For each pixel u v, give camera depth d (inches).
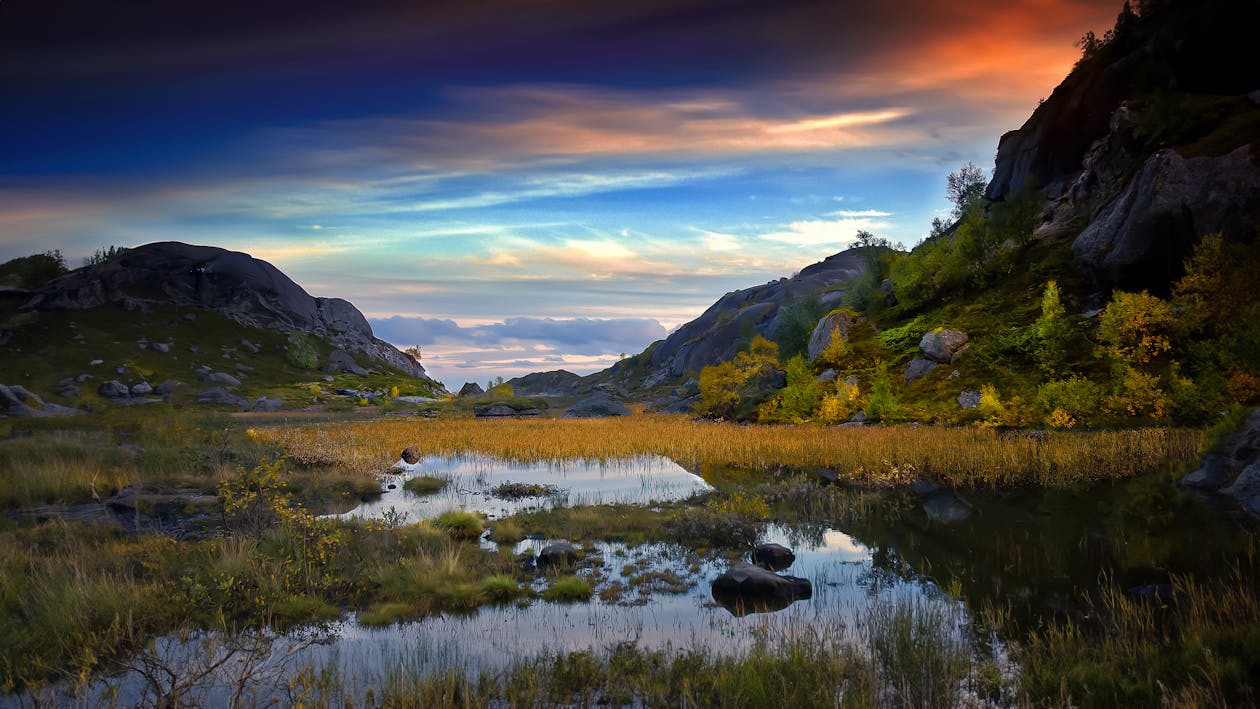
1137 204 1568.7
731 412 2058.3
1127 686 288.8
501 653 360.2
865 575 502.6
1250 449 729.0
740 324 4488.2
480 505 778.2
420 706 285.0
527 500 804.6
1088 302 1699.1
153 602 411.2
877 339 2082.9
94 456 861.8
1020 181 2598.4
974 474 868.0
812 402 1797.5
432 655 356.8
